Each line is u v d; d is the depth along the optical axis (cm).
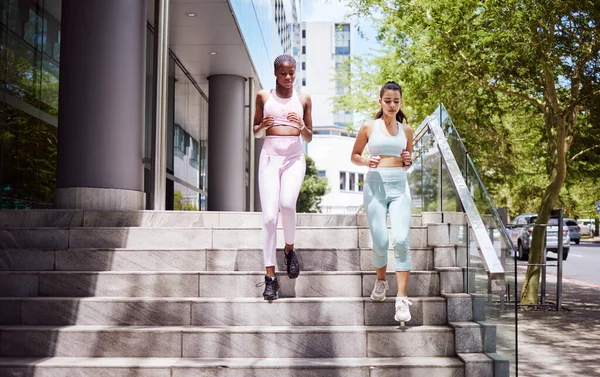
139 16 818
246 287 571
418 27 1205
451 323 528
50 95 1090
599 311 1148
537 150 1744
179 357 509
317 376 481
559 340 843
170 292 571
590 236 6031
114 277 573
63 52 790
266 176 552
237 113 1747
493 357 488
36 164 1034
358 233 664
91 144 775
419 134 904
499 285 482
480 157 1806
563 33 1107
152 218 709
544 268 1223
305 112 573
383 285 540
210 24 1341
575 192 3578
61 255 602
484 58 1151
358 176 7950
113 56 786
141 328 519
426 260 618
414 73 1206
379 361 496
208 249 605
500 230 496
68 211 695
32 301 542
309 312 544
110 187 777
